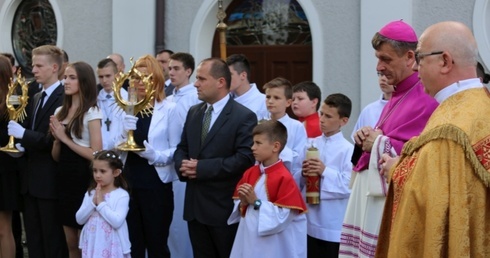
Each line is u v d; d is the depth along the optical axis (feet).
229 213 16.46
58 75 20.68
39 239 19.17
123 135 18.52
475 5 23.44
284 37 28.35
